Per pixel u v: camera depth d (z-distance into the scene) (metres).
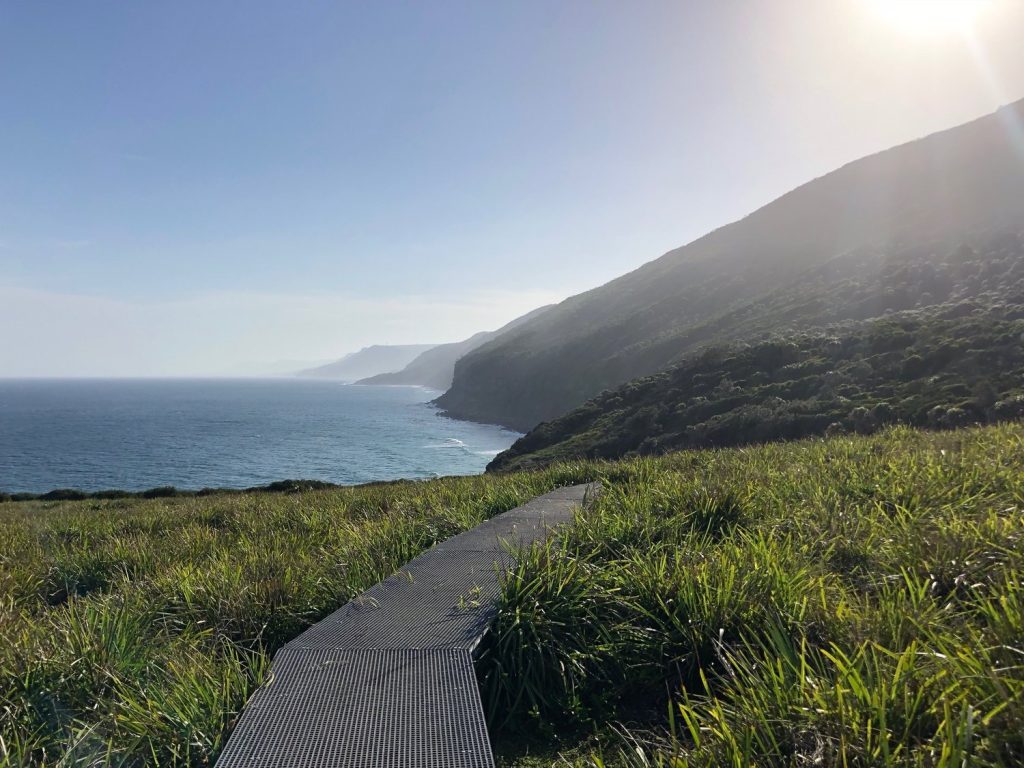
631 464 10.32
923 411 23.81
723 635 3.52
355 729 2.80
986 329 30.64
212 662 3.88
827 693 2.50
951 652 2.80
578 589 4.16
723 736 2.46
